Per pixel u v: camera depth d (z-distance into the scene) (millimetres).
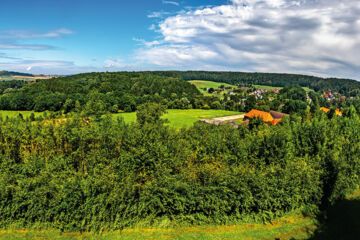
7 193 12133
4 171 13281
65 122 17688
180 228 12766
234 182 12938
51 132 16594
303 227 12867
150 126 17531
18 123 17625
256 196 13234
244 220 13211
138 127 18656
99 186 12242
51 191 12141
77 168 15852
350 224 12352
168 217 13133
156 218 13023
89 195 12008
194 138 17703
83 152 16016
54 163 14031
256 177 13219
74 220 12117
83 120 19734
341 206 14352
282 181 13422
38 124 17516
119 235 12164
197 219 13039
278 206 13734
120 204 12406
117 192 12203
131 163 13875
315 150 16672
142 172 13930
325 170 14719
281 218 13656
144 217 12930
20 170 13609
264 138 16109
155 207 13008
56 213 12164
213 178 13172
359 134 19250
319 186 14562
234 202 13031
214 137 16422
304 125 18703
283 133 16359
